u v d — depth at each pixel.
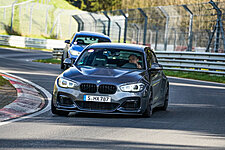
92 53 21.69
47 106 22.03
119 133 15.13
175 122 18.48
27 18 137.75
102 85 18.47
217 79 46.41
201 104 25.80
